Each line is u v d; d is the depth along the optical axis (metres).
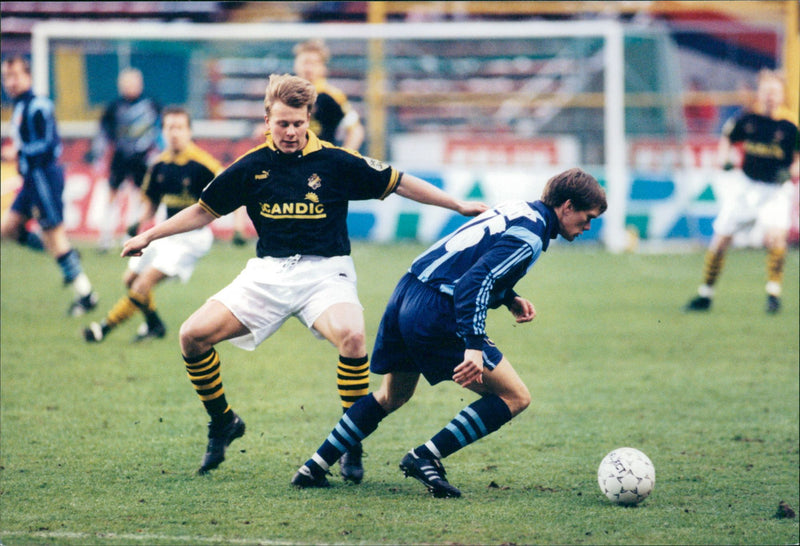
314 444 13.24
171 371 17.39
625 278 28.67
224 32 34.69
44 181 21.91
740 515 10.59
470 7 40.19
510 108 41.09
